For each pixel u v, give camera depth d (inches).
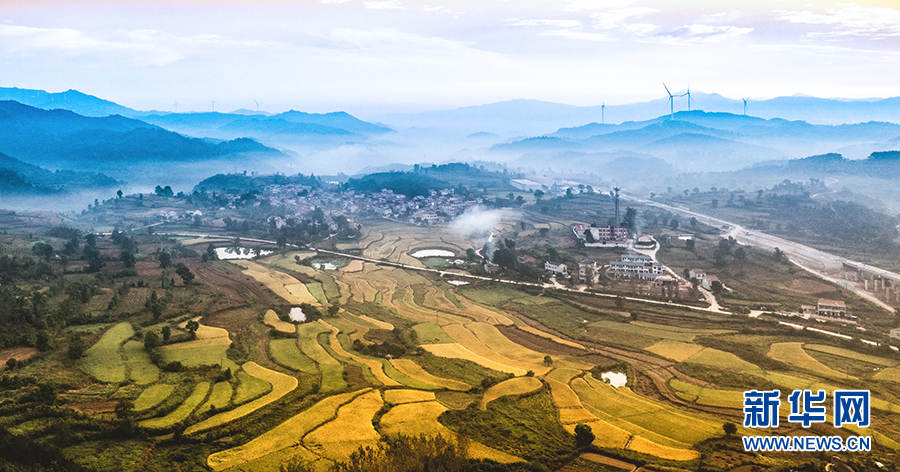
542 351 5866.1
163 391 4323.3
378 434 3848.4
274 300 7509.8
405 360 5339.6
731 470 3501.5
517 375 5064.0
